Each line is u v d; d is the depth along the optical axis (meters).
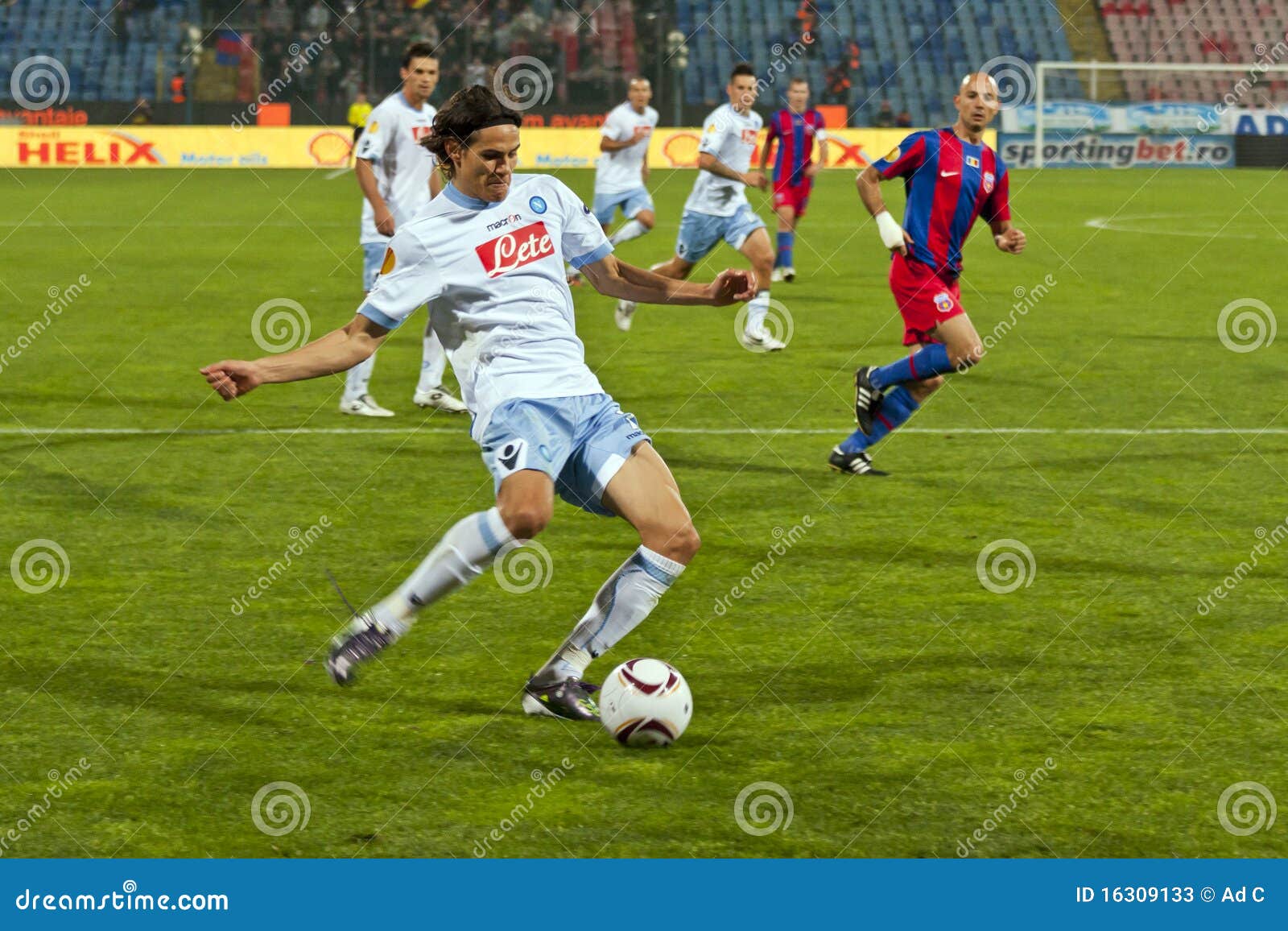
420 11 79.38
